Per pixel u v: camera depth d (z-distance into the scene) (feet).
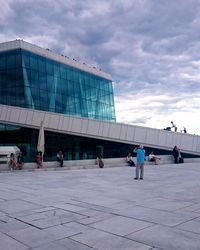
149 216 23.88
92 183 46.88
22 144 121.29
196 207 27.35
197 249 16.70
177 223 21.76
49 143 123.34
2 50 138.92
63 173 67.62
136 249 16.70
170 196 33.47
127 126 119.96
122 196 33.65
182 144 119.85
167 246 17.13
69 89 155.43
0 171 70.23
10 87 133.69
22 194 35.83
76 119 121.49
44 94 139.95
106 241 18.03
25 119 119.34
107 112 184.75
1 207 28.02
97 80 179.32
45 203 29.73
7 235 19.47
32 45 139.54
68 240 18.31
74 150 126.31
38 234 19.54
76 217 23.71
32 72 136.26
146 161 93.97
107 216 23.98
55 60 150.30
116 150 122.52
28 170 73.82
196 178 53.21
